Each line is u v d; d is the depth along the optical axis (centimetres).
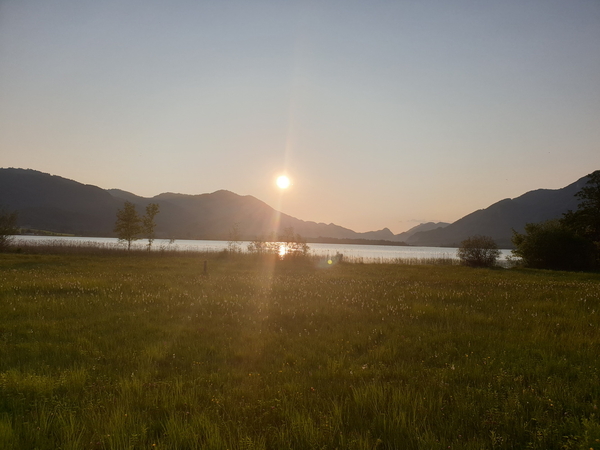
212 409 565
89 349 878
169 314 1307
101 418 533
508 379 682
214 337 1037
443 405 575
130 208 5044
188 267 3200
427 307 1415
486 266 4400
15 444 456
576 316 1300
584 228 5131
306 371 766
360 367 771
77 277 2170
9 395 602
